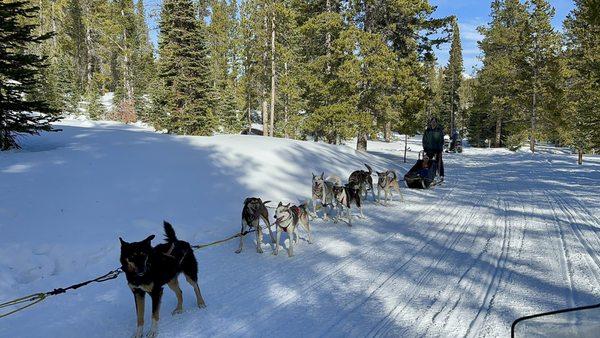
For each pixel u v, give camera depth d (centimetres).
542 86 3784
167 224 557
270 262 755
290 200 1221
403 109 2545
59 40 6334
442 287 627
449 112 6109
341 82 2503
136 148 1391
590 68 2684
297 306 571
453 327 502
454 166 2505
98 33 6619
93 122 3244
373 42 2342
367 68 2381
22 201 843
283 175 1438
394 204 1289
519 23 4047
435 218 1088
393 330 499
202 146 1546
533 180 1802
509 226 980
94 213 866
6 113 1295
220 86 5488
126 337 498
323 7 2673
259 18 3666
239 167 1395
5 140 1291
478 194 1450
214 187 1181
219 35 6062
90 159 1197
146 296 614
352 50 2425
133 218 884
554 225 973
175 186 1114
